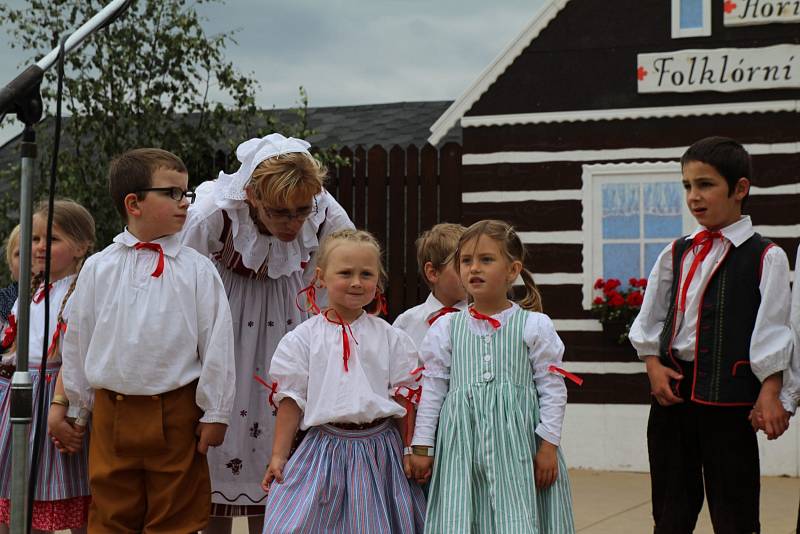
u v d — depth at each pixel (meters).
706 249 3.81
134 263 3.52
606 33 7.34
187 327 3.49
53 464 3.80
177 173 3.57
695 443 3.83
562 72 7.41
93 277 3.52
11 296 4.23
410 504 3.36
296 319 3.97
